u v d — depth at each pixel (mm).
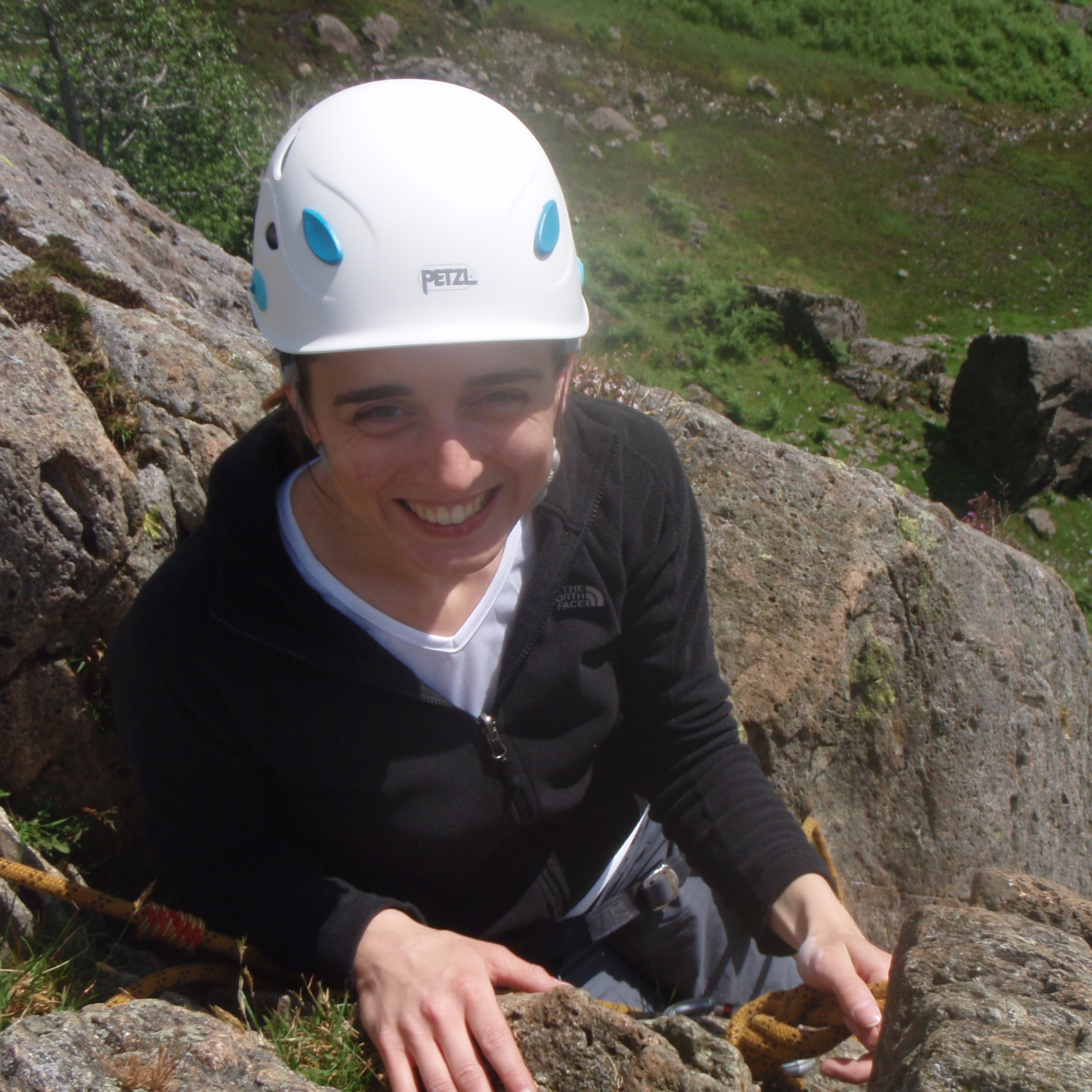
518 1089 1428
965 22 30828
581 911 2145
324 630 1596
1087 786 4262
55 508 2076
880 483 3521
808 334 19266
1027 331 20969
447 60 24109
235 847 1844
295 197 1483
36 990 1614
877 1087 1298
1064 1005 1292
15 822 2178
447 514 1465
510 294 1428
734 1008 2316
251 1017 1651
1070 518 17016
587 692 1806
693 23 28750
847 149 26109
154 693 1663
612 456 1772
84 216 3416
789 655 3109
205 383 2572
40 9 11648
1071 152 27734
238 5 22953
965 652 3432
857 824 3285
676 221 22031
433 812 1750
